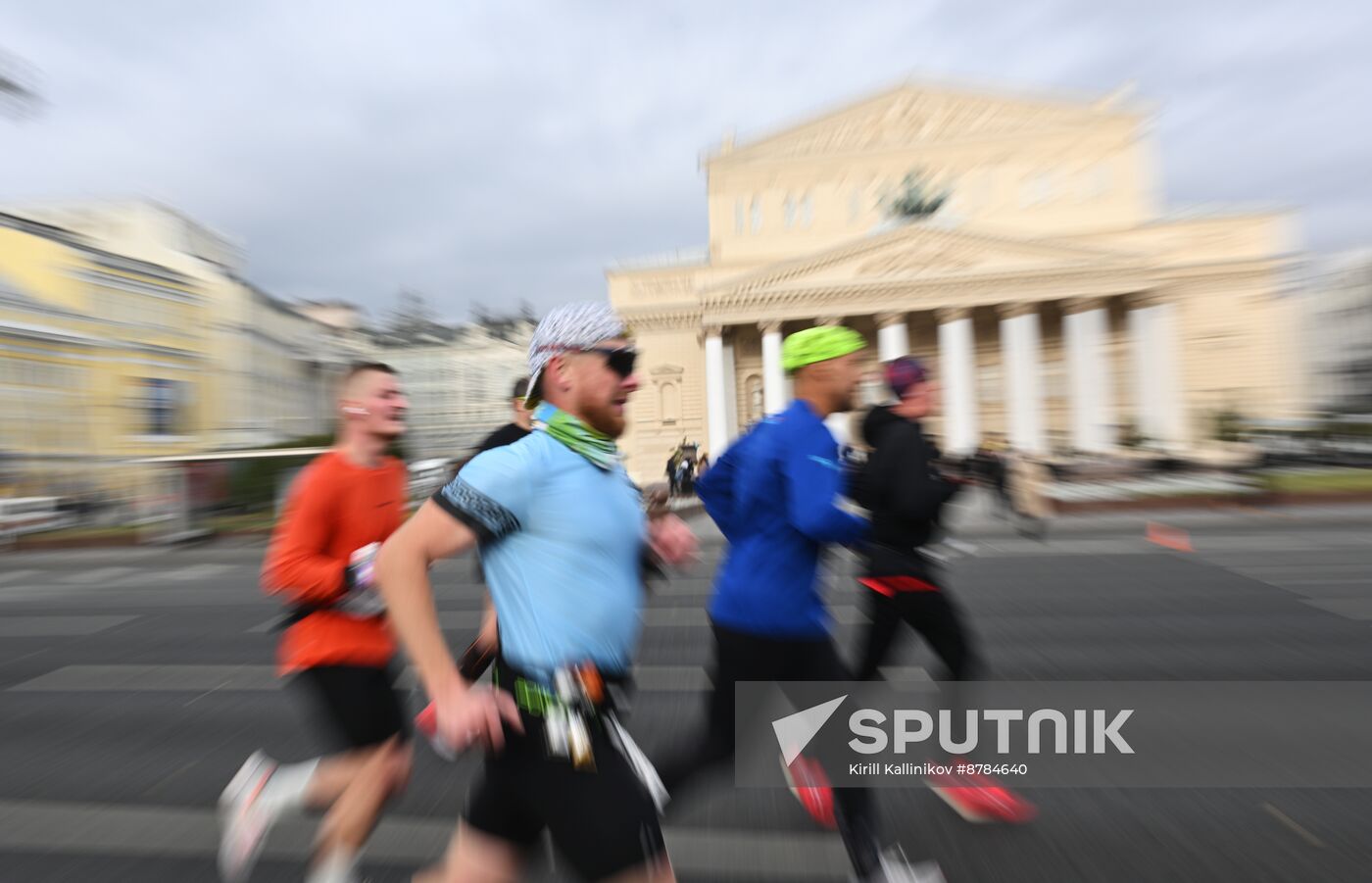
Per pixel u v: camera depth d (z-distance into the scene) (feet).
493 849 6.19
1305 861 9.49
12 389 91.61
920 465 10.41
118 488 78.18
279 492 64.69
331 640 8.62
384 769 8.61
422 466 80.38
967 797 10.51
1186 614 23.43
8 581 44.24
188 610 30.91
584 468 5.95
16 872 9.94
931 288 134.72
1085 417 136.46
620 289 158.71
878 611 10.93
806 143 152.46
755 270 146.20
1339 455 101.60
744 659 8.52
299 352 164.76
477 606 28.84
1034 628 22.12
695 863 9.78
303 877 9.64
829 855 9.90
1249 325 143.84
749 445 9.00
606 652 5.89
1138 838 10.14
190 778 13.03
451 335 217.56
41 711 17.21
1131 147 146.10
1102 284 131.75
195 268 127.24
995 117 148.66
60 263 99.09
